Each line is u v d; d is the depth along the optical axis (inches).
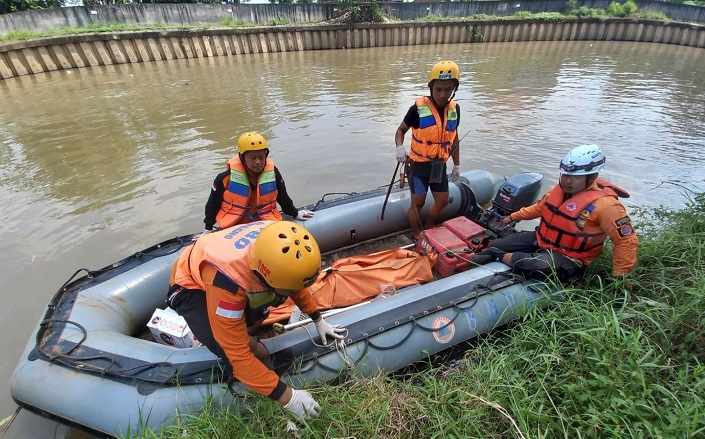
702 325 71.7
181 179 190.9
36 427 82.2
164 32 566.6
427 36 739.4
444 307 89.6
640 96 335.3
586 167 84.6
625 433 58.4
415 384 84.3
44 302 117.6
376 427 66.1
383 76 437.7
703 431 54.6
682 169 193.0
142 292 102.3
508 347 81.6
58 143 243.0
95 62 524.4
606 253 99.3
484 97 334.0
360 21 725.9
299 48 670.5
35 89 399.2
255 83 410.9
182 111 307.0
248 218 105.0
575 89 362.9
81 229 152.4
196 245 62.6
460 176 161.2
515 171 195.3
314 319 73.6
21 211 165.6
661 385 63.3
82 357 77.7
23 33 504.4
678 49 674.2
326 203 138.5
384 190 148.1
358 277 106.1
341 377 77.2
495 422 66.3
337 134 247.3
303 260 49.2
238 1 815.1
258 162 95.7
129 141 242.8
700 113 285.1
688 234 101.2
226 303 52.9
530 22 762.8
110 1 684.1
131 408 70.9
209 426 65.4
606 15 816.3
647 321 77.0
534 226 152.3
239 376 57.4
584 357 71.4
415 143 122.6
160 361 76.4
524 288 96.0
